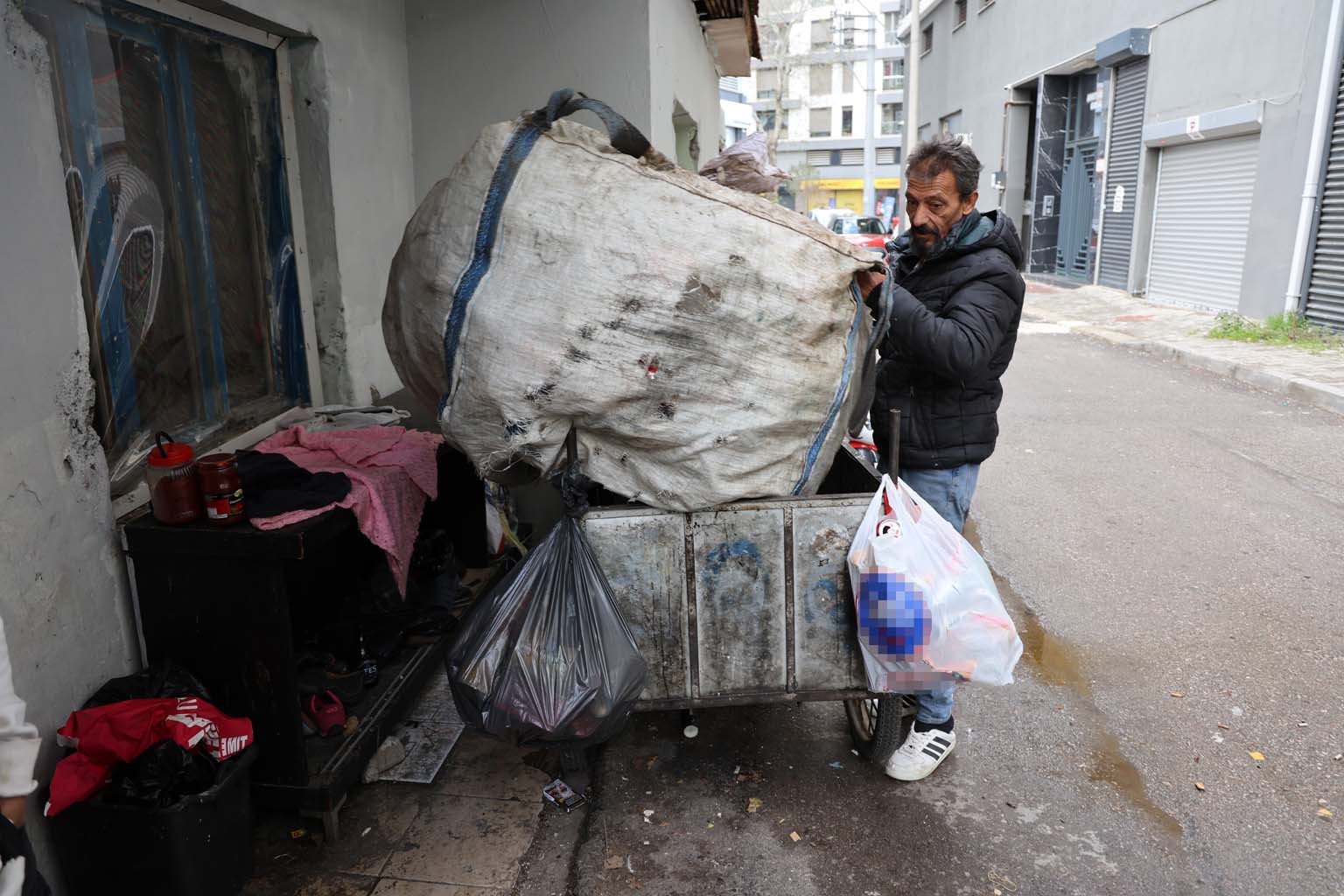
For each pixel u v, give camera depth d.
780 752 3.07
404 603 3.39
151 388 2.91
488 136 2.38
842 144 55.78
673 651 2.54
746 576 2.51
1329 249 9.81
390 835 2.64
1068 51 16.42
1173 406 7.69
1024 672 3.58
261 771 2.55
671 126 5.31
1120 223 15.01
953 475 2.80
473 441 2.37
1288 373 8.19
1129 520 5.12
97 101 2.64
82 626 2.34
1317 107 9.74
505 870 2.51
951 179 2.54
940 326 2.47
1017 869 2.52
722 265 2.20
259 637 2.46
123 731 2.17
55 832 2.18
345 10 3.80
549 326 2.19
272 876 2.48
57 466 2.26
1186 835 2.65
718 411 2.30
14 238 2.13
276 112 3.53
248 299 3.45
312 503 2.61
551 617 2.39
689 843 2.62
